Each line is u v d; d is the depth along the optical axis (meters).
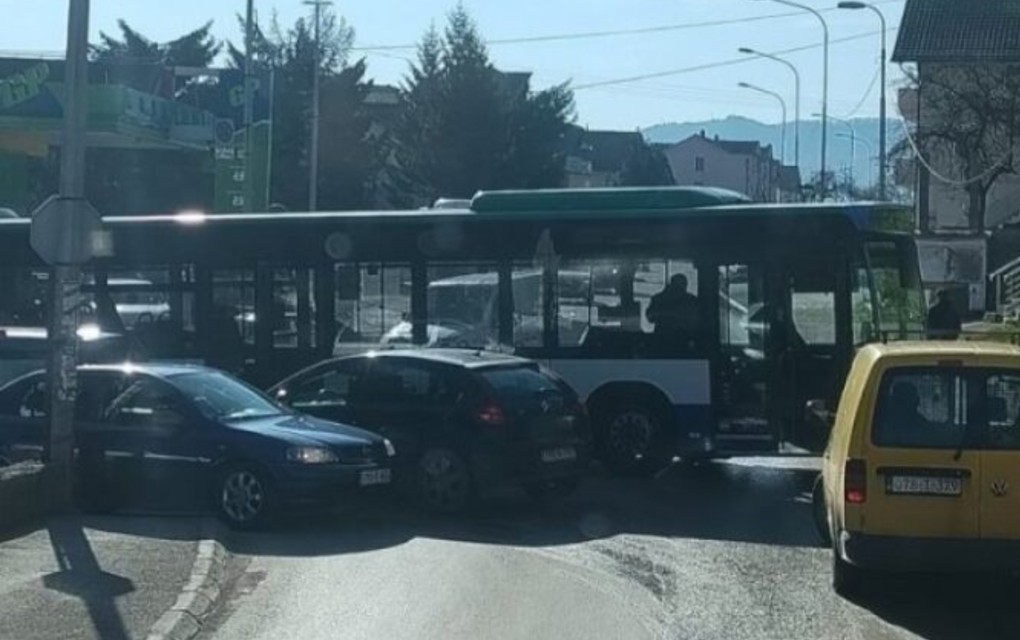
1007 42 55.91
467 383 15.70
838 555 11.12
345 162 74.69
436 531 14.48
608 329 18.75
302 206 73.50
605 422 18.70
